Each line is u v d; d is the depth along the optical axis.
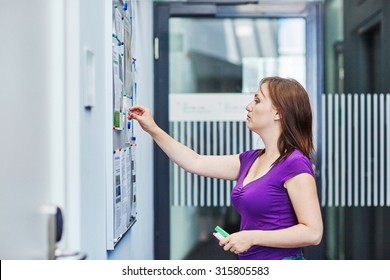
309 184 2.49
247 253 2.58
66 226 2.26
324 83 4.82
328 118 4.79
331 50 4.83
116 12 3.05
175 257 4.88
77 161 2.28
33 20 1.92
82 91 2.37
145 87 4.43
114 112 2.98
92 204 2.59
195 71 4.82
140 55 4.14
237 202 2.62
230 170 2.92
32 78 1.91
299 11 4.76
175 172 4.87
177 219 4.88
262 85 2.67
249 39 4.81
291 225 2.54
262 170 2.62
